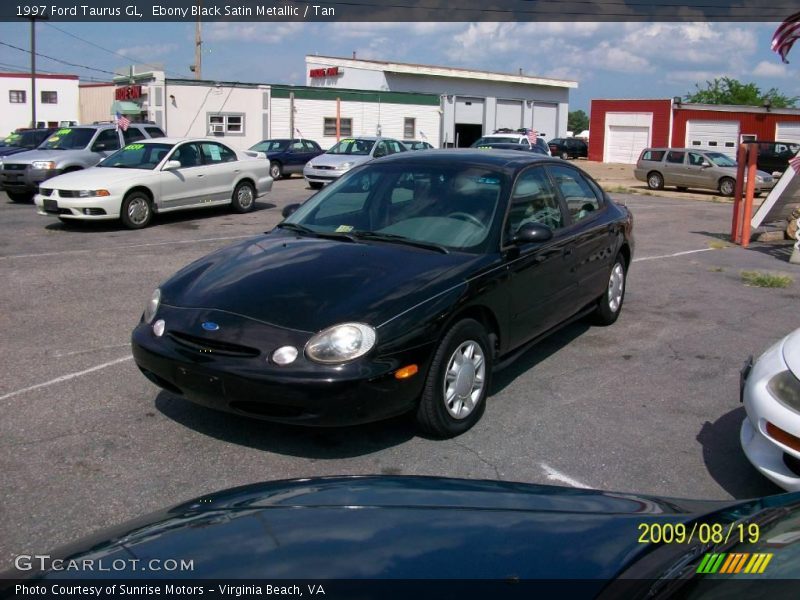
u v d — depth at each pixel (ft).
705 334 23.53
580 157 171.22
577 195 21.35
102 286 27.91
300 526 7.64
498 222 16.94
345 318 13.47
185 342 14.03
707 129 151.33
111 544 7.52
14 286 27.68
